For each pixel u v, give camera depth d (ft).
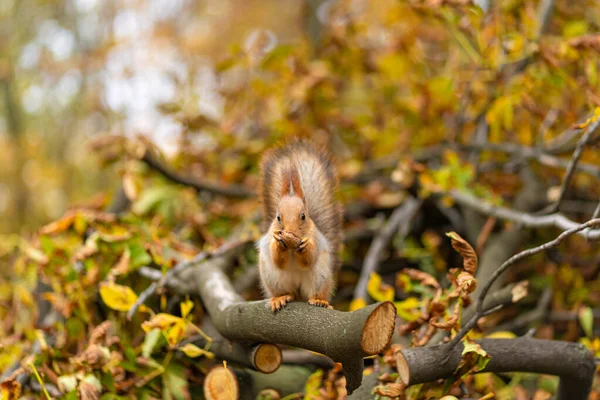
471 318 11.54
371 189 22.52
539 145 19.63
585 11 22.47
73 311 15.12
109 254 16.10
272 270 11.22
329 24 25.67
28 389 13.83
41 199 44.09
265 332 10.94
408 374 10.62
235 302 12.99
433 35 24.11
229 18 53.42
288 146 12.63
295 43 24.23
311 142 12.96
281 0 53.36
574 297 18.10
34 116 46.24
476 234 20.67
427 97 21.22
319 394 12.77
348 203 23.39
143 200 21.17
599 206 12.53
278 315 10.66
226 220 21.67
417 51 23.11
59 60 41.24
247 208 21.35
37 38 44.34
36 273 17.04
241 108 25.03
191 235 20.63
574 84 17.02
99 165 20.85
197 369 14.24
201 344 13.94
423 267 20.57
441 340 12.21
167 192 21.67
